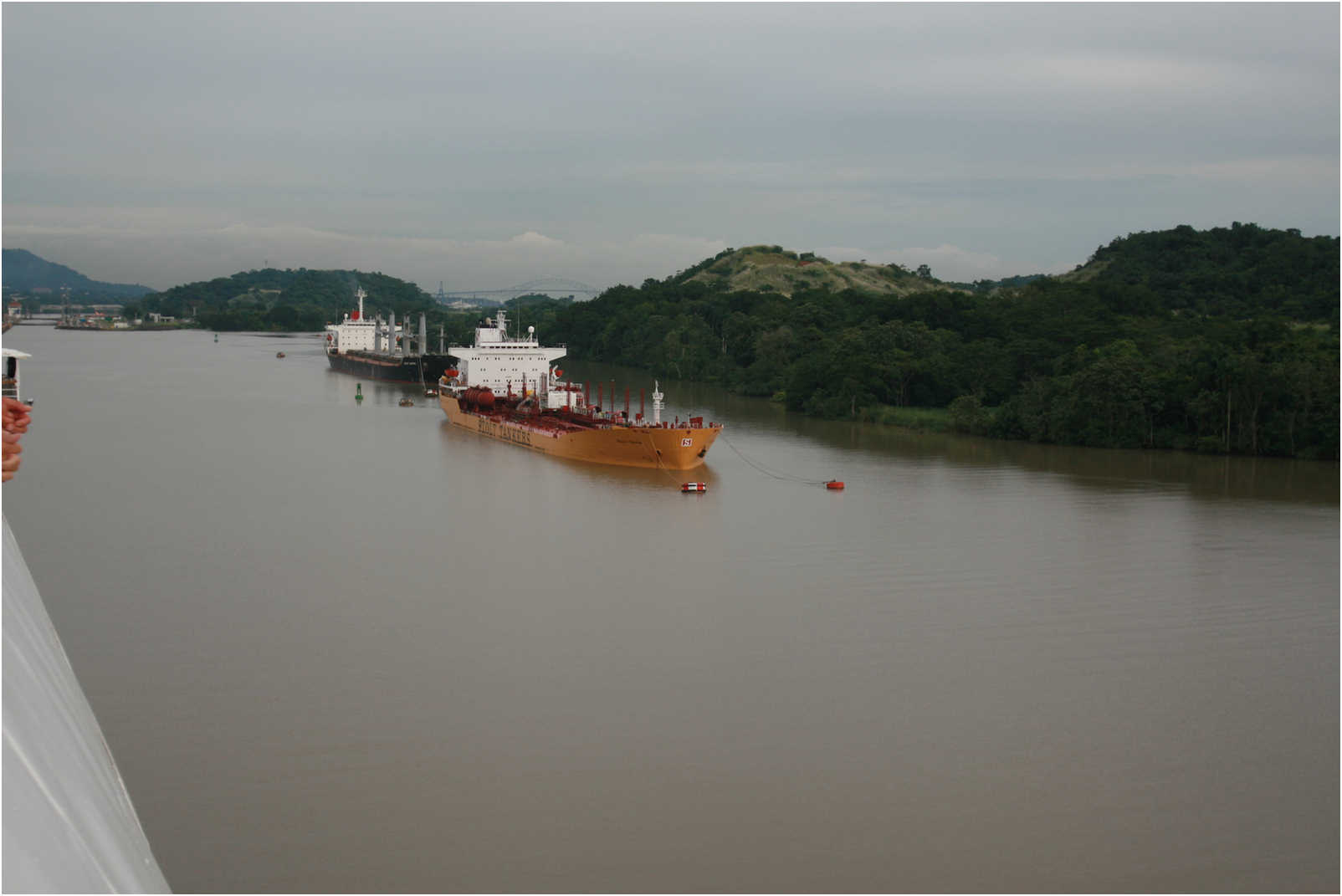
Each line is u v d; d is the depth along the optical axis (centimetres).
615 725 5766
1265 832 4878
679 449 13000
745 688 6284
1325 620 7625
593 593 8056
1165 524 10569
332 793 5059
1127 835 4831
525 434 15462
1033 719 5944
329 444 15525
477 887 4419
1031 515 10944
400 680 6328
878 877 4503
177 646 6838
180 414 18812
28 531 9806
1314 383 14550
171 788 5075
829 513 10962
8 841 1360
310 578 8369
